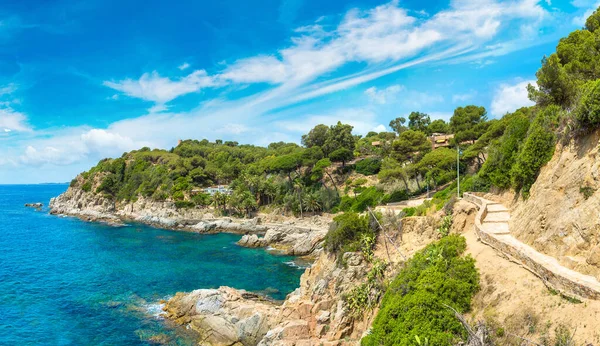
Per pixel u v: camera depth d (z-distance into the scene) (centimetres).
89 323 4484
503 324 2255
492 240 2988
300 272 6931
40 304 5100
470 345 1939
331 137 14300
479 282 2752
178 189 15300
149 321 4556
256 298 5106
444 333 2461
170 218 13425
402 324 2684
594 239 2202
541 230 2723
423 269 3186
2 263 7569
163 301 5197
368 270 4150
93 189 18225
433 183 8962
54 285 5975
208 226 11794
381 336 2814
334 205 11706
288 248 8775
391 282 3503
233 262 7719
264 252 8762
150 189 15988
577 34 4559
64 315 4722
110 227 13038
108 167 19288
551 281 2217
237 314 4297
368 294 3788
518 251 2620
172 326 4425
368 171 12644
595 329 1769
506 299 2409
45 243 9912
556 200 2683
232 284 6100
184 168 17300
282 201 12862
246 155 19475
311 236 8625
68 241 10225
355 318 3759
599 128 2536
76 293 5566
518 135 4272
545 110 3716
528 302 2248
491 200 4369
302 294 4666
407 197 9175
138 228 12825
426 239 4069
